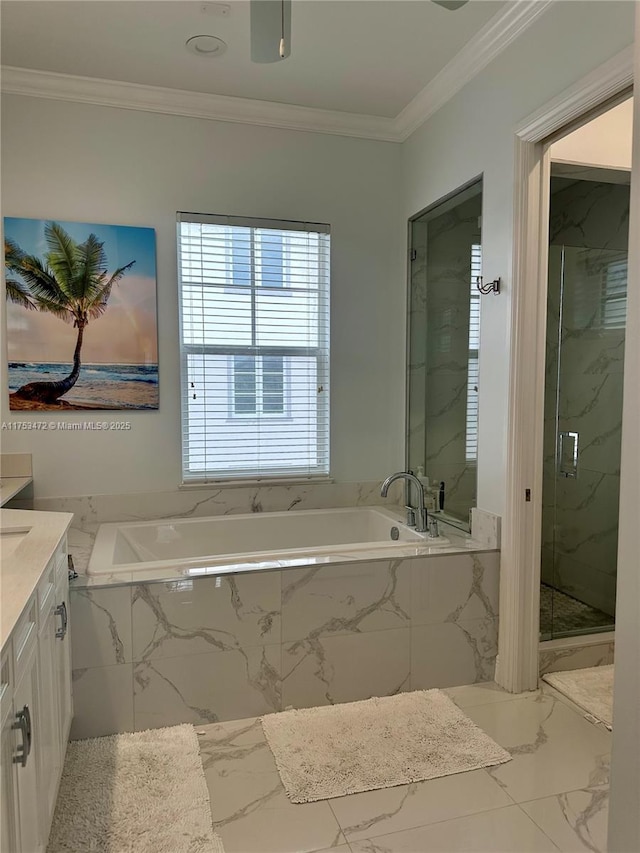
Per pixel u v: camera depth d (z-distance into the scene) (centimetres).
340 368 343
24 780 123
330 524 335
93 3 224
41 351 292
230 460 328
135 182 301
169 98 296
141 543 300
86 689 216
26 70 274
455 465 293
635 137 90
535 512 248
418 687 252
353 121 325
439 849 165
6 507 293
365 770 198
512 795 187
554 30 216
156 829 171
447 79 279
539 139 229
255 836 170
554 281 318
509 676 252
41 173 287
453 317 294
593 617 304
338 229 336
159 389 311
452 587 253
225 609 228
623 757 94
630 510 91
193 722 227
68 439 299
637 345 90
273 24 194
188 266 312
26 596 126
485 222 262
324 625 239
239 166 316
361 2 224
